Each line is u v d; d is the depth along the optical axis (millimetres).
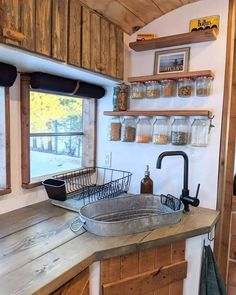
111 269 1210
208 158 1730
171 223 1434
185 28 1755
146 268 1328
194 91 1747
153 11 1765
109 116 2033
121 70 1838
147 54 1900
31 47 1178
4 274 938
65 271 966
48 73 1562
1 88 1444
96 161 2152
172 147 1845
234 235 1984
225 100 1661
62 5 1333
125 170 2043
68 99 1983
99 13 1602
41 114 1771
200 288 1537
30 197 1657
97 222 1254
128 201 1640
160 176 1905
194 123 1729
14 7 1097
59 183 1705
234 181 2004
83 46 1478
